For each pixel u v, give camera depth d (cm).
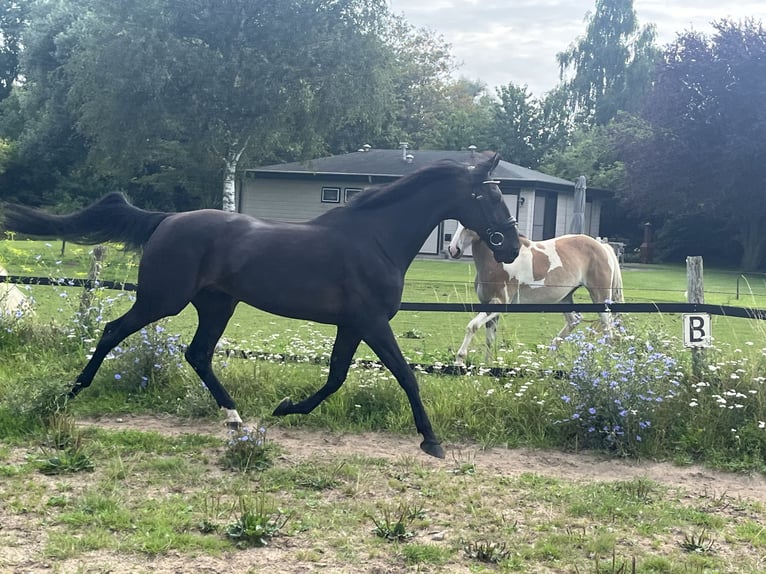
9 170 4041
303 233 546
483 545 400
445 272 2273
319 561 381
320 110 2723
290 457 551
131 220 583
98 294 852
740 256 3450
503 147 4622
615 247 2961
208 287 556
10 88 5259
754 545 423
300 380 692
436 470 537
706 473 557
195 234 547
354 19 2694
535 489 503
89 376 591
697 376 654
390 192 557
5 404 608
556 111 4666
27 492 452
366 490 488
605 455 589
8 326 814
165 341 717
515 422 629
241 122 2666
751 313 654
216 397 583
